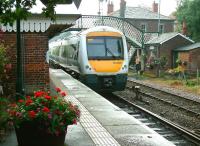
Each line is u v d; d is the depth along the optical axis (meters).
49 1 6.70
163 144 8.11
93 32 21.33
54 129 7.35
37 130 7.37
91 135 8.88
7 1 6.30
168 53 42.44
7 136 8.55
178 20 50.78
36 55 14.88
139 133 9.09
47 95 7.62
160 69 40.47
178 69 36.06
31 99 7.62
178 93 24.09
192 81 30.69
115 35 21.42
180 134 11.86
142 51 40.06
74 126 9.81
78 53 21.91
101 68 20.73
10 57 14.10
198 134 12.27
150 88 26.59
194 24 47.88
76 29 32.84
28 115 7.30
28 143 7.50
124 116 11.25
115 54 21.09
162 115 16.03
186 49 39.25
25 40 14.79
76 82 21.58
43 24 15.35
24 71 14.81
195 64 38.81
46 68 14.96
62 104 7.57
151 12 58.41
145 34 48.16
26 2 6.44
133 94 22.84
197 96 22.62
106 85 20.86
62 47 33.62
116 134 8.99
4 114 7.54
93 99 14.87
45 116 7.28
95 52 21.03
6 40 14.46
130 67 46.03
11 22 6.38
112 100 20.41
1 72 12.23
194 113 16.11
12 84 14.25
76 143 8.16
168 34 44.16
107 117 11.08
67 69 30.84
